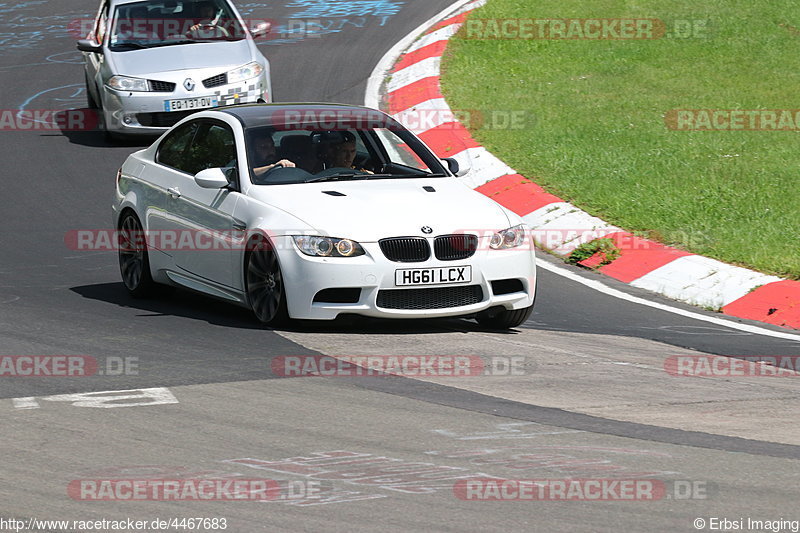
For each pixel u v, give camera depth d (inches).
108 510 695.7
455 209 1211.2
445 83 2458.2
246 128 1305.4
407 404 937.5
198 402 931.3
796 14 2930.6
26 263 1537.9
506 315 1221.7
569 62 2628.0
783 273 1472.7
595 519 690.8
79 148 2172.7
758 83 2456.9
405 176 1310.3
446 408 928.3
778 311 1358.3
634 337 1242.0
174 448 815.1
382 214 1180.5
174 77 2144.4
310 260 1148.5
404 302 1159.6
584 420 905.5
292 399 943.7
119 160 2095.2
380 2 3307.1
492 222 1207.6
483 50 2699.3
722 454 824.9
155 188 1363.2
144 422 875.4
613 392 1000.2
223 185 1229.1
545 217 1753.2
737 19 2893.7
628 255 1578.5
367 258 1145.4
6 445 817.5
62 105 2497.5
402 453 809.5
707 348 1201.4
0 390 965.2
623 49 2706.7
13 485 737.0
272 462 786.2
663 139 2096.5
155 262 1353.3
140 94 2134.6
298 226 1167.0
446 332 1215.6
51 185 1946.4
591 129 2161.7
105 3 2384.4
